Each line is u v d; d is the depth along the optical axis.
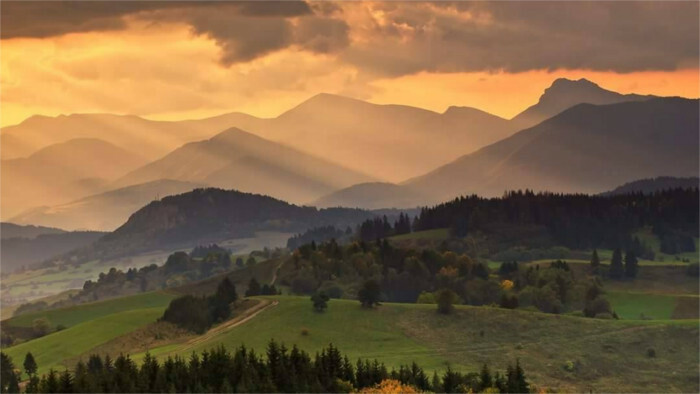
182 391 163.88
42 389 159.88
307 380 171.75
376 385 175.50
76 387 159.38
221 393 161.38
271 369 173.50
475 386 183.12
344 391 170.88
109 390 160.38
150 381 165.75
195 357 180.50
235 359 177.12
